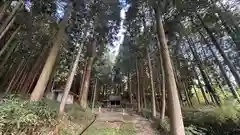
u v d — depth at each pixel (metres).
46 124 5.00
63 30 8.41
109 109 16.88
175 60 12.20
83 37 9.23
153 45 11.76
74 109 9.53
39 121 4.64
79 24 9.66
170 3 7.10
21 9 7.49
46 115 5.16
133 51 13.48
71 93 13.57
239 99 7.11
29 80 10.23
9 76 9.74
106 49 14.77
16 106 4.38
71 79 7.70
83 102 12.84
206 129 6.26
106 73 22.72
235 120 6.11
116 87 26.62
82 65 15.86
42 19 9.30
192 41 10.86
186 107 11.21
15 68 9.94
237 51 7.03
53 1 8.59
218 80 10.67
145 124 8.64
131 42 13.11
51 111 5.80
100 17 9.73
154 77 14.98
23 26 8.40
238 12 6.60
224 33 7.37
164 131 7.05
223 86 10.51
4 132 3.53
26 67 10.66
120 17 10.73
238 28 6.20
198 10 7.17
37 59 10.29
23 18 8.01
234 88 8.17
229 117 6.30
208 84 10.05
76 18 9.43
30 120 4.17
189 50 12.37
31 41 9.59
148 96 17.77
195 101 13.48
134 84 20.62
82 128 7.11
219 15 6.57
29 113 4.42
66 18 8.69
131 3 9.85
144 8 10.12
